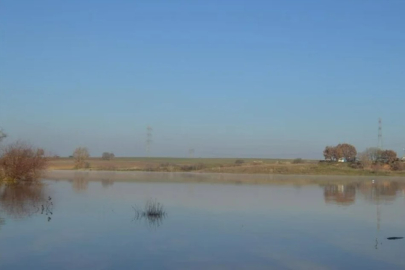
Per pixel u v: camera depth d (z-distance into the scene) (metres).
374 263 18.47
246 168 124.50
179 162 159.12
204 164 139.88
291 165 130.50
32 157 60.78
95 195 45.81
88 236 23.03
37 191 49.69
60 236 22.92
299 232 25.11
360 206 38.62
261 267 17.70
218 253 19.81
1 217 28.97
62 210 32.81
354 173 113.94
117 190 53.09
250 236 23.73
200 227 26.28
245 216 31.22
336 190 58.03
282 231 25.38
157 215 30.84
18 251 19.62
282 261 18.62
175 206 36.69
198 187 60.09
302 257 19.33
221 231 25.08
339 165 126.69
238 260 18.67
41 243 21.23
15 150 59.34
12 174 59.06
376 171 115.94
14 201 38.38
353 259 19.08
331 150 142.12
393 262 18.62
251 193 51.06
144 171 122.88
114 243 21.44
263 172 118.44
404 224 28.36
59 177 85.00
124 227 25.84
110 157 171.75
